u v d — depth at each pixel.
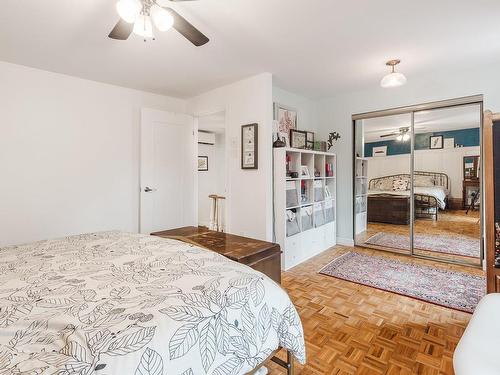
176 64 2.90
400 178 3.89
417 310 2.27
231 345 1.03
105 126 3.46
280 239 3.32
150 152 3.73
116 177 3.56
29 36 2.27
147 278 1.24
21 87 2.86
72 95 3.19
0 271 1.36
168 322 0.90
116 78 3.29
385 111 3.83
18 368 0.70
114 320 0.89
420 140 3.71
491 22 2.16
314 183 3.90
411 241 3.76
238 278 1.23
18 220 2.86
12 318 0.93
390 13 2.03
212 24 2.14
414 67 3.11
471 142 3.35
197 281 1.19
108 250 1.70
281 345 1.29
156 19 1.59
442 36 2.38
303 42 2.46
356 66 3.05
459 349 1.03
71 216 3.20
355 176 4.23
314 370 1.60
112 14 1.96
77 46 2.46
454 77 3.29
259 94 3.25
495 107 3.05
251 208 3.38
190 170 4.18
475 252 3.41
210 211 6.69
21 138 2.87
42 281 1.23
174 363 0.84
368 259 3.60
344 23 2.15
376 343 1.84
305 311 2.27
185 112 4.25
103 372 0.72
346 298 2.50
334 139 4.34
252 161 3.33
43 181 3.01
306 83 3.64
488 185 1.56
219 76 3.27
